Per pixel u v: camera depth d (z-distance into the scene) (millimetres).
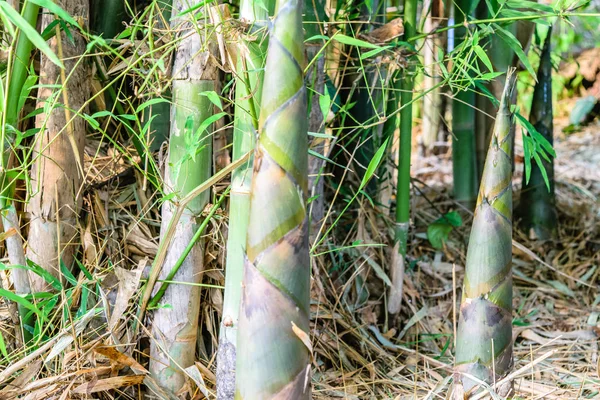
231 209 2928
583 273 4309
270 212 2533
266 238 2541
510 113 2729
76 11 3098
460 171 4668
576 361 3557
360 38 3361
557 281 4160
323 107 2941
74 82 3123
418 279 3980
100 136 3547
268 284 2547
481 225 2768
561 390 3168
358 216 3727
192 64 3000
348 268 3670
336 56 3637
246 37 2820
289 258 2545
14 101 2949
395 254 3652
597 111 7617
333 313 3480
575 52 8344
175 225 2992
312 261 3463
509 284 2779
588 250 4645
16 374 3064
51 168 3121
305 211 2557
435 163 6402
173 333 3117
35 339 3088
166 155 3230
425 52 5840
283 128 2518
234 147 2914
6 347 3152
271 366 2561
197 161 3051
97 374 3041
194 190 2938
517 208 4707
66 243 3193
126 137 3549
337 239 3809
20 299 2914
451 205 5004
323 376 3363
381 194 3881
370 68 3646
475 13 3934
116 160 3486
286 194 2531
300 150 2533
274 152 2523
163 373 3125
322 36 2926
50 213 3133
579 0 3162
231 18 2891
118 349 3137
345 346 3463
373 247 3754
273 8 2850
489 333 2777
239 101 2877
